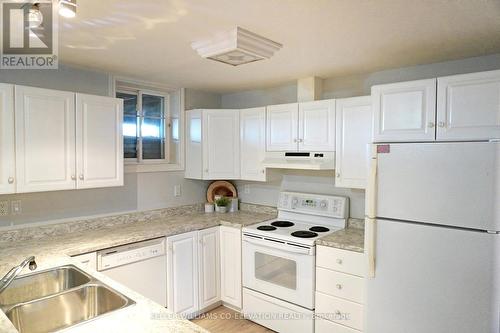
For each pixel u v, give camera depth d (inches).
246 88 147.5
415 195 79.3
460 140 76.0
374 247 85.3
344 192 124.5
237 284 126.9
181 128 145.9
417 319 79.4
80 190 113.4
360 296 95.8
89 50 92.3
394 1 62.8
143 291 107.3
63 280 76.2
